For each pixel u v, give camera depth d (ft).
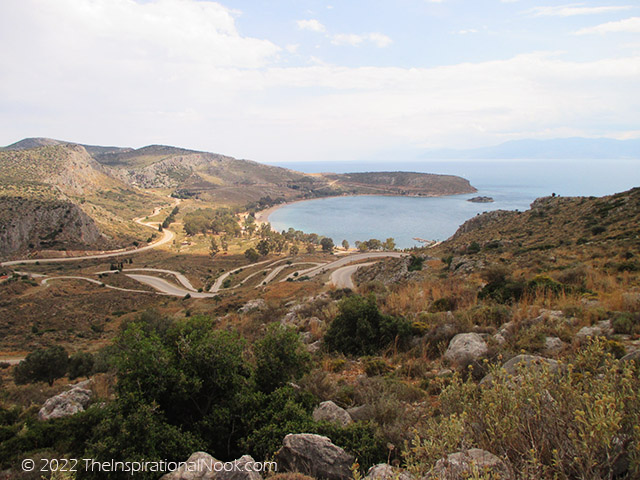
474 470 6.64
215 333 20.84
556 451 7.34
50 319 237.66
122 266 414.21
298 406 18.06
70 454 21.39
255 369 22.03
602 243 84.48
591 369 12.27
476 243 132.26
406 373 24.31
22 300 269.64
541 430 8.18
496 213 221.25
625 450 7.20
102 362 80.74
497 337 24.79
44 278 354.74
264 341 22.67
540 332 22.74
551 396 8.71
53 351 80.69
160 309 246.27
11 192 565.12
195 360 18.93
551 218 157.69
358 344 32.96
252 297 189.06
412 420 15.40
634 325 21.84
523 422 8.43
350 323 34.96
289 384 21.38
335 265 323.37
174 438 16.37
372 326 33.53
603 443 6.91
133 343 18.71
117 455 15.35
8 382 86.99
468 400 10.45
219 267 433.07
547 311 28.22
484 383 11.10
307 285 190.70
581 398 7.93
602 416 6.72
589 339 11.62
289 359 22.08
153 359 17.83
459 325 28.84
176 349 19.77
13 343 170.71
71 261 453.99
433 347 28.02
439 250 175.73
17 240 474.90
